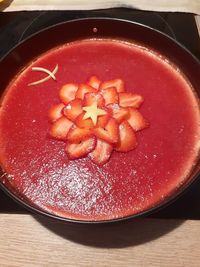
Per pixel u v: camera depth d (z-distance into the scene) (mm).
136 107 328
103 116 310
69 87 343
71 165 302
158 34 346
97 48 370
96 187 292
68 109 321
